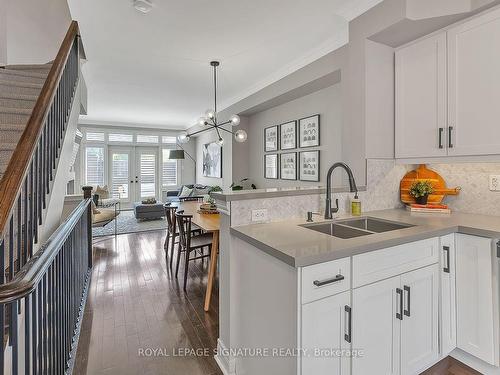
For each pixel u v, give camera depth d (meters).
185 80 4.52
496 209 2.13
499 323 1.60
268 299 1.42
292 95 4.20
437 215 2.18
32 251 1.54
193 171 9.59
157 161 9.27
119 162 8.77
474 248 1.69
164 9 2.53
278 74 4.12
